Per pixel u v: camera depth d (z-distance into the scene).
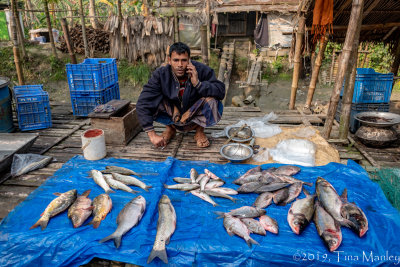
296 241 2.21
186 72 3.42
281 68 13.27
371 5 5.10
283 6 13.00
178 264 2.14
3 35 12.86
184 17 12.81
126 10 17.45
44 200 2.78
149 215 2.45
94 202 2.58
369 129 4.03
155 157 3.77
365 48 11.85
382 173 3.14
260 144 4.05
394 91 10.48
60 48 12.06
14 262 2.22
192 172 3.13
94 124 4.09
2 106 4.59
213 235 2.27
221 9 13.25
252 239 2.19
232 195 2.81
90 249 2.21
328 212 2.42
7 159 3.34
